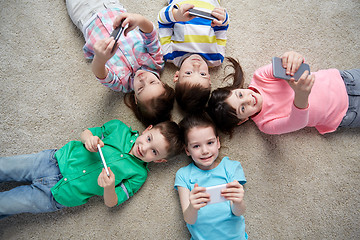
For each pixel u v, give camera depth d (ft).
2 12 4.33
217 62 4.27
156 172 4.34
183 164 4.38
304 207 4.31
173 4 4.13
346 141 4.38
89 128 4.11
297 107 3.44
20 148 4.24
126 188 4.00
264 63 4.49
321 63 4.46
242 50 4.50
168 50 4.23
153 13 4.49
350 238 4.23
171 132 3.87
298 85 3.20
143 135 3.94
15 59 4.32
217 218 3.80
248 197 4.32
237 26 4.51
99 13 4.04
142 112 4.10
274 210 4.31
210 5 4.19
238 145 4.41
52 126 4.32
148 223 4.25
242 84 4.33
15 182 4.22
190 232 3.98
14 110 4.27
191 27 4.10
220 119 4.03
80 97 4.38
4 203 3.75
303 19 4.51
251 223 4.28
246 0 4.50
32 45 4.36
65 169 3.85
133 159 4.01
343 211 4.27
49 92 4.34
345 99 3.97
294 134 4.42
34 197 3.82
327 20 4.49
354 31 4.46
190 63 3.87
